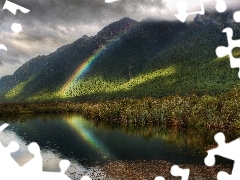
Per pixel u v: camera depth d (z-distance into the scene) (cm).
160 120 7625
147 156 4150
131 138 5756
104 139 5762
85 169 3588
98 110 10206
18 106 13762
